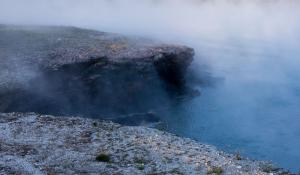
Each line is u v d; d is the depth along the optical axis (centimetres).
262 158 4591
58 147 3372
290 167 4391
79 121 4072
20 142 3438
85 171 2961
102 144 3484
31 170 2909
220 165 3200
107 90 5853
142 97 6188
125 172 2970
